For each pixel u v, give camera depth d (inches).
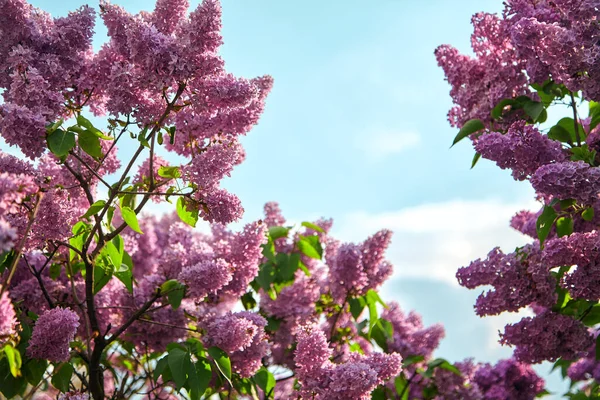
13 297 116.2
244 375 118.0
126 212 109.9
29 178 94.4
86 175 113.2
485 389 142.1
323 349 111.5
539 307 128.5
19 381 108.1
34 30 107.5
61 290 118.4
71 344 117.2
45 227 106.0
